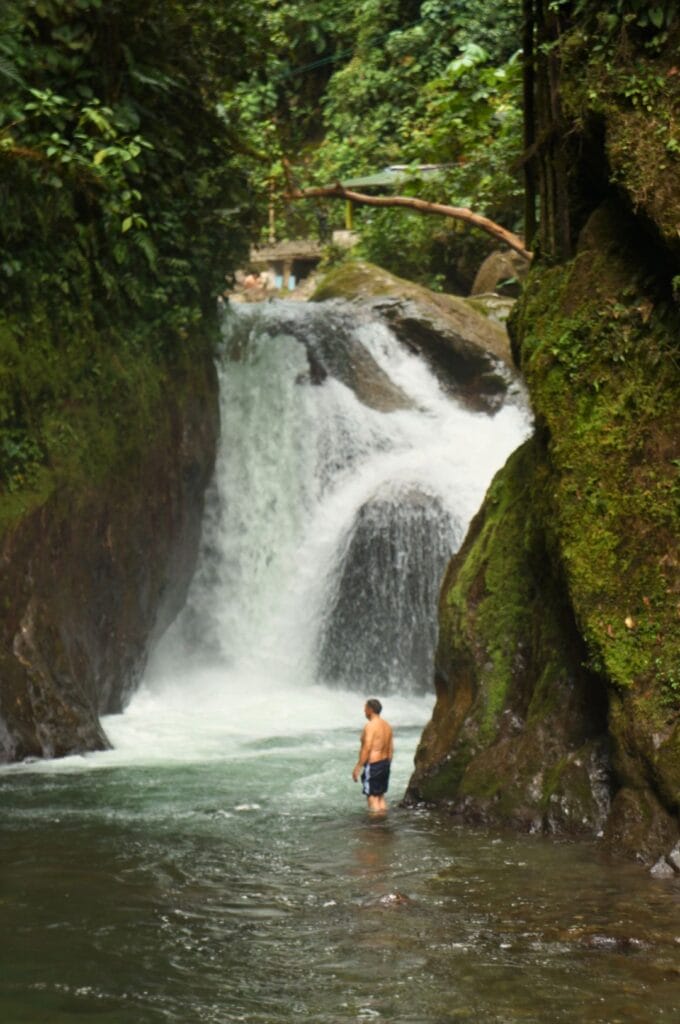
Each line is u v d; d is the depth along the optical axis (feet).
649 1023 18.81
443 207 47.80
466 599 36.50
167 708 56.80
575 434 32.50
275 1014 19.57
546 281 35.83
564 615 33.53
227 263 57.00
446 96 53.06
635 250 33.60
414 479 66.69
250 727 52.90
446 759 35.35
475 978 20.92
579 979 20.75
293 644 65.57
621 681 29.94
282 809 35.91
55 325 49.49
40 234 48.39
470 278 97.96
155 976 21.42
